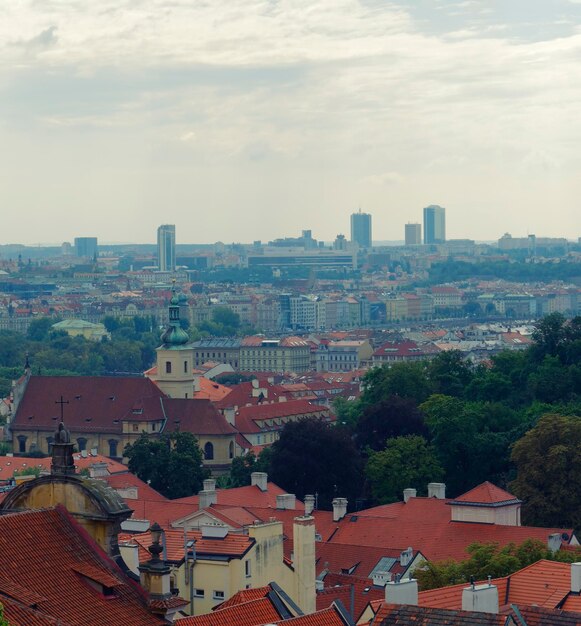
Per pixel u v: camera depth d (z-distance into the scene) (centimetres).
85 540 11981
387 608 13112
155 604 11762
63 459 12381
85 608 11444
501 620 12788
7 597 11088
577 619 13588
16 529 11725
